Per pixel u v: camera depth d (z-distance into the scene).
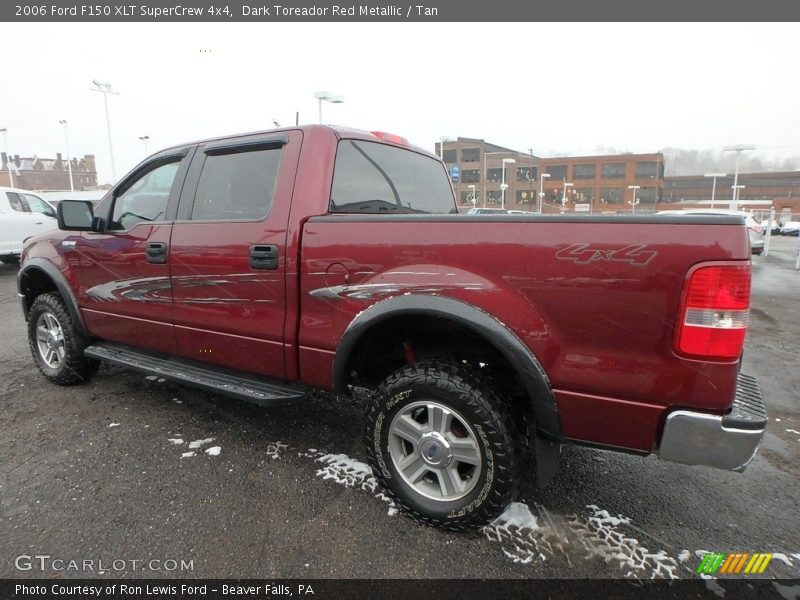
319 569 2.03
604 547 2.19
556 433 2.02
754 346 5.60
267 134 2.82
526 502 2.51
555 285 1.92
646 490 2.64
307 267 2.48
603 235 1.84
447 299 2.09
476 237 2.06
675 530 2.31
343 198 2.76
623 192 73.94
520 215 2.01
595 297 1.86
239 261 2.72
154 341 3.27
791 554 2.16
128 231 3.27
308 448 3.04
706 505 2.51
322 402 3.75
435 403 2.21
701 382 1.75
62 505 2.41
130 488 2.57
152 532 2.23
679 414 1.78
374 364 2.70
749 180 90.31
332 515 2.38
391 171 3.22
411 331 2.53
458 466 2.32
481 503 2.12
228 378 2.94
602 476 2.77
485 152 79.75
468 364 2.25
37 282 4.21
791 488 2.68
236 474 2.72
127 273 3.29
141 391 3.91
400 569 2.04
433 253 2.14
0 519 2.30
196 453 2.95
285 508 2.42
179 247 2.98
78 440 3.09
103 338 3.61
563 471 2.82
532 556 2.12
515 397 2.29
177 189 3.11
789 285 10.27
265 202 2.75
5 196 10.13
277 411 3.57
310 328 2.52
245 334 2.79
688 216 1.74
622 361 1.85
